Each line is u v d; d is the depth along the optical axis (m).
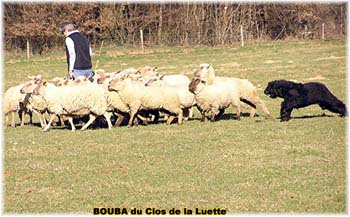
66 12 52.06
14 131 17.81
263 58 42.53
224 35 54.69
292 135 15.61
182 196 10.76
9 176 12.29
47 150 14.58
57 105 17.19
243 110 20.89
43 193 11.15
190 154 13.72
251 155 13.48
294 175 11.84
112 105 17.56
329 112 19.98
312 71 34.00
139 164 12.94
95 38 53.25
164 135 16.06
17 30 50.88
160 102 17.44
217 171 12.23
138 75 18.91
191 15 54.47
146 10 53.97
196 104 18.30
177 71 37.00
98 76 18.53
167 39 54.69
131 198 10.73
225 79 18.50
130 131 16.88
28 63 45.06
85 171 12.51
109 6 53.06
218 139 15.33
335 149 13.94
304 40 55.00
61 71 39.50
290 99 17.83
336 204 10.20
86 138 16.00
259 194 10.76
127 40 53.81
